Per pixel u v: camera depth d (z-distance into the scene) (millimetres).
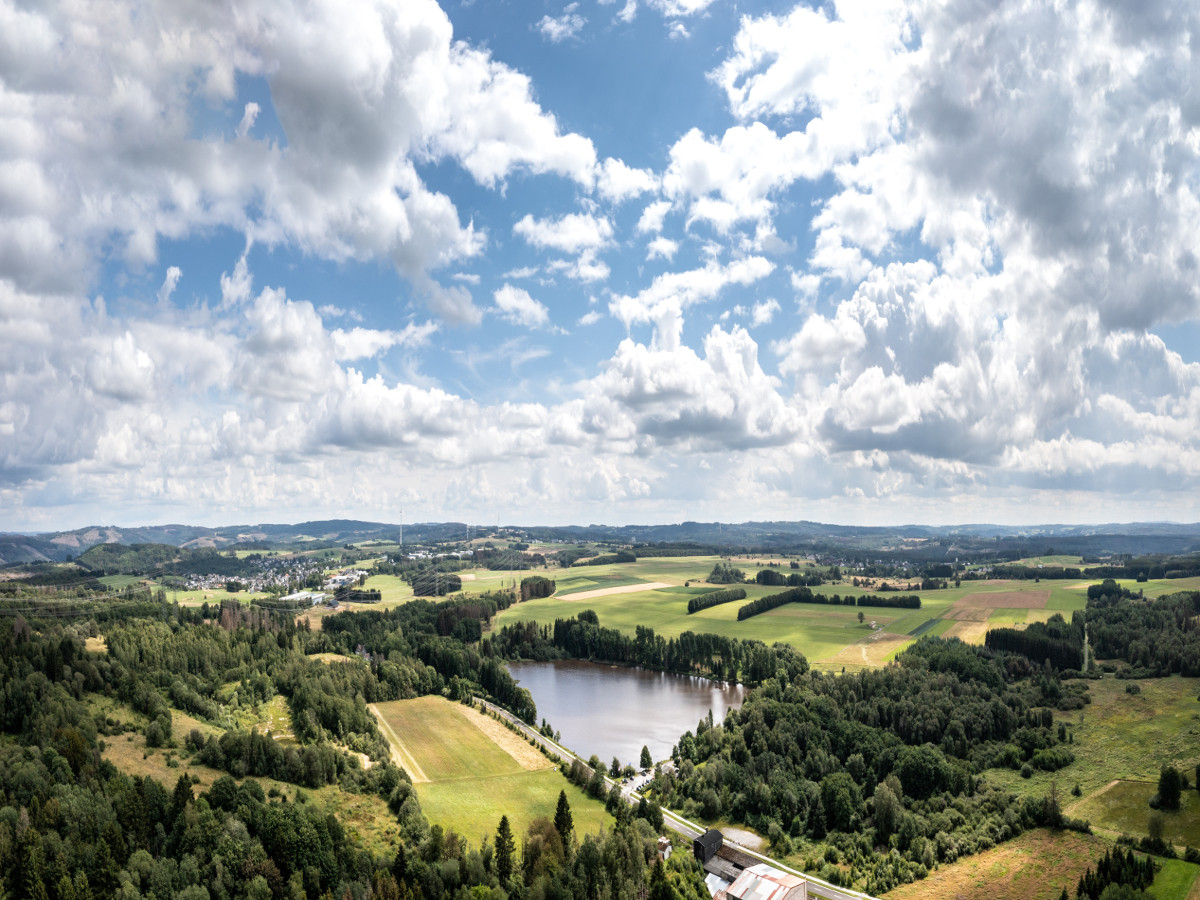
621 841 134250
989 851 154875
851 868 149750
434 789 180125
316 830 131000
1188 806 165625
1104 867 135875
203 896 116750
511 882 126250
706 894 133625
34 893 113375
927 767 182375
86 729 166125
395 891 119062
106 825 127625
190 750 170125
